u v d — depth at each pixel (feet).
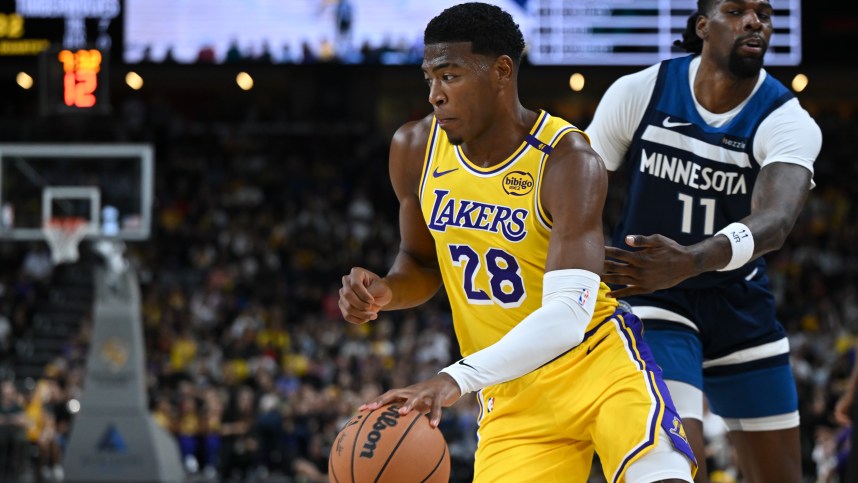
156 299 61.05
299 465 41.32
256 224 72.49
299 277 66.85
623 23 57.98
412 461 9.77
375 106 79.61
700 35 13.15
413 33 61.98
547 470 11.08
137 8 60.59
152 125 78.79
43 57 37.81
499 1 58.54
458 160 11.16
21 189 40.19
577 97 78.95
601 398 10.77
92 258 57.57
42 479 41.83
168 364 52.21
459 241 11.16
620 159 14.16
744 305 13.65
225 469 43.19
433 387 9.89
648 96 13.60
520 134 10.89
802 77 58.39
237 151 79.56
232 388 48.21
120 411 38.55
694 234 13.53
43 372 55.83
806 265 67.97
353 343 55.01
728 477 32.19
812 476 39.27
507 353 10.00
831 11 57.06
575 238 10.30
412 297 12.15
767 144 12.87
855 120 81.51
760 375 13.89
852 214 75.31
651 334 13.30
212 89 82.33
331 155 79.25
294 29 62.28
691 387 13.04
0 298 61.46
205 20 61.77
